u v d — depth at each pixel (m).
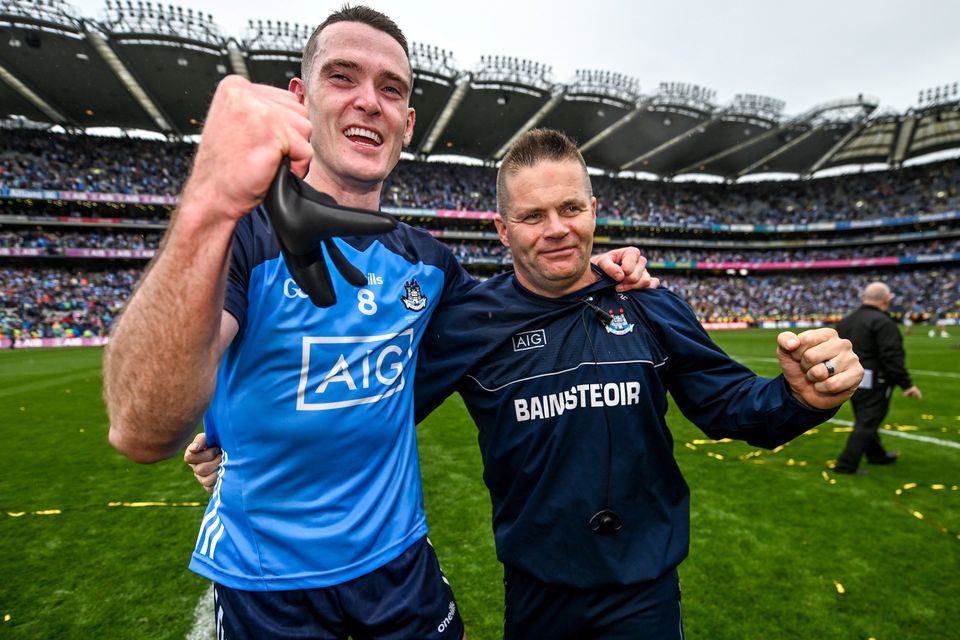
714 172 41.91
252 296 1.26
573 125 31.19
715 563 3.23
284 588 1.33
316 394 1.32
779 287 40.47
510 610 1.72
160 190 30.36
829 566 3.16
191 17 20.58
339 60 1.40
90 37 20.12
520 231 1.57
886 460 5.14
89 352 19.09
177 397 0.85
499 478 1.70
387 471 1.48
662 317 1.69
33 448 6.11
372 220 0.81
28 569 3.28
